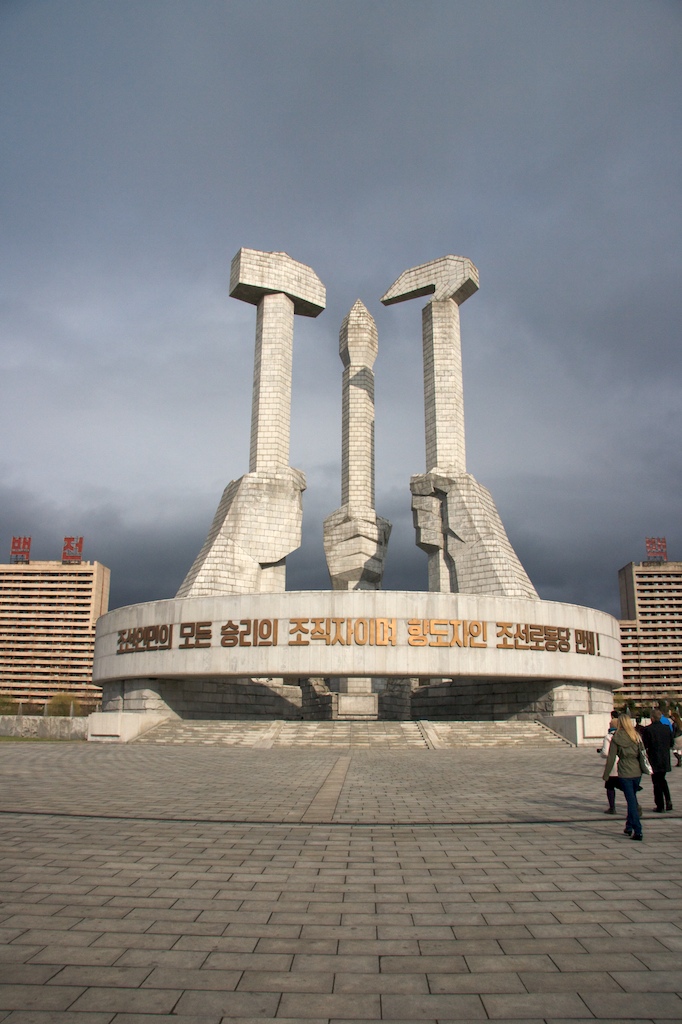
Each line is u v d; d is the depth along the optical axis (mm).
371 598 34406
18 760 22000
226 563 44594
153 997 5059
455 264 50156
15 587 128625
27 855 9148
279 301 50188
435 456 47656
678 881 8094
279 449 48062
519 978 5438
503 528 47969
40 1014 4770
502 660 35000
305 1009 4914
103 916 6773
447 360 48938
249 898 7383
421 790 15414
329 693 45844
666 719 15633
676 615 123438
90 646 126062
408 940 6215
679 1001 5078
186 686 39312
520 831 10883
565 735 31297
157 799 13797
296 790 15273
